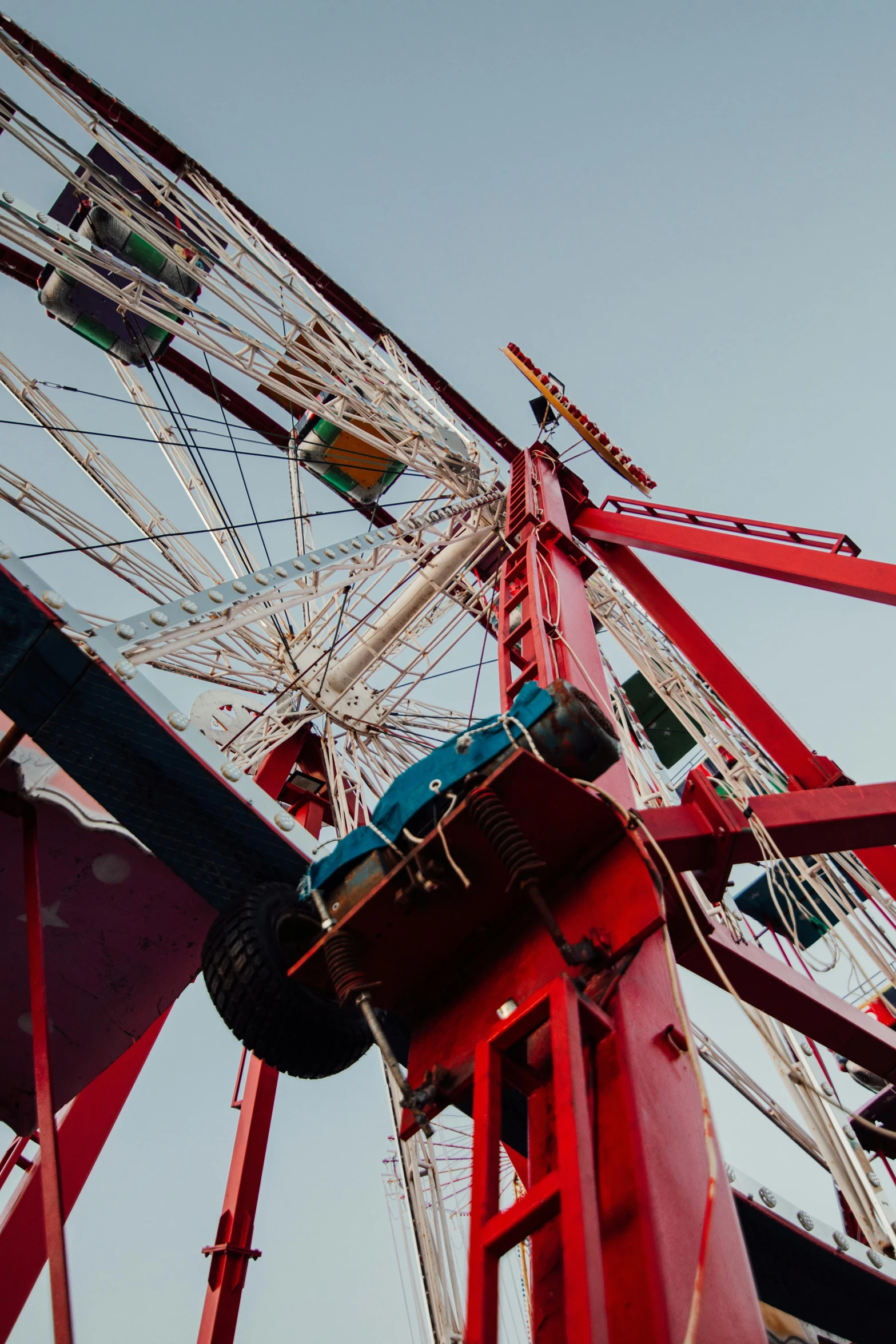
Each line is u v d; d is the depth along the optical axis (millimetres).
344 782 18172
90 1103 10750
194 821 6473
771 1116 12688
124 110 20375
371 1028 4672
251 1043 5992
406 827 5008
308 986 5668
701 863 6273
